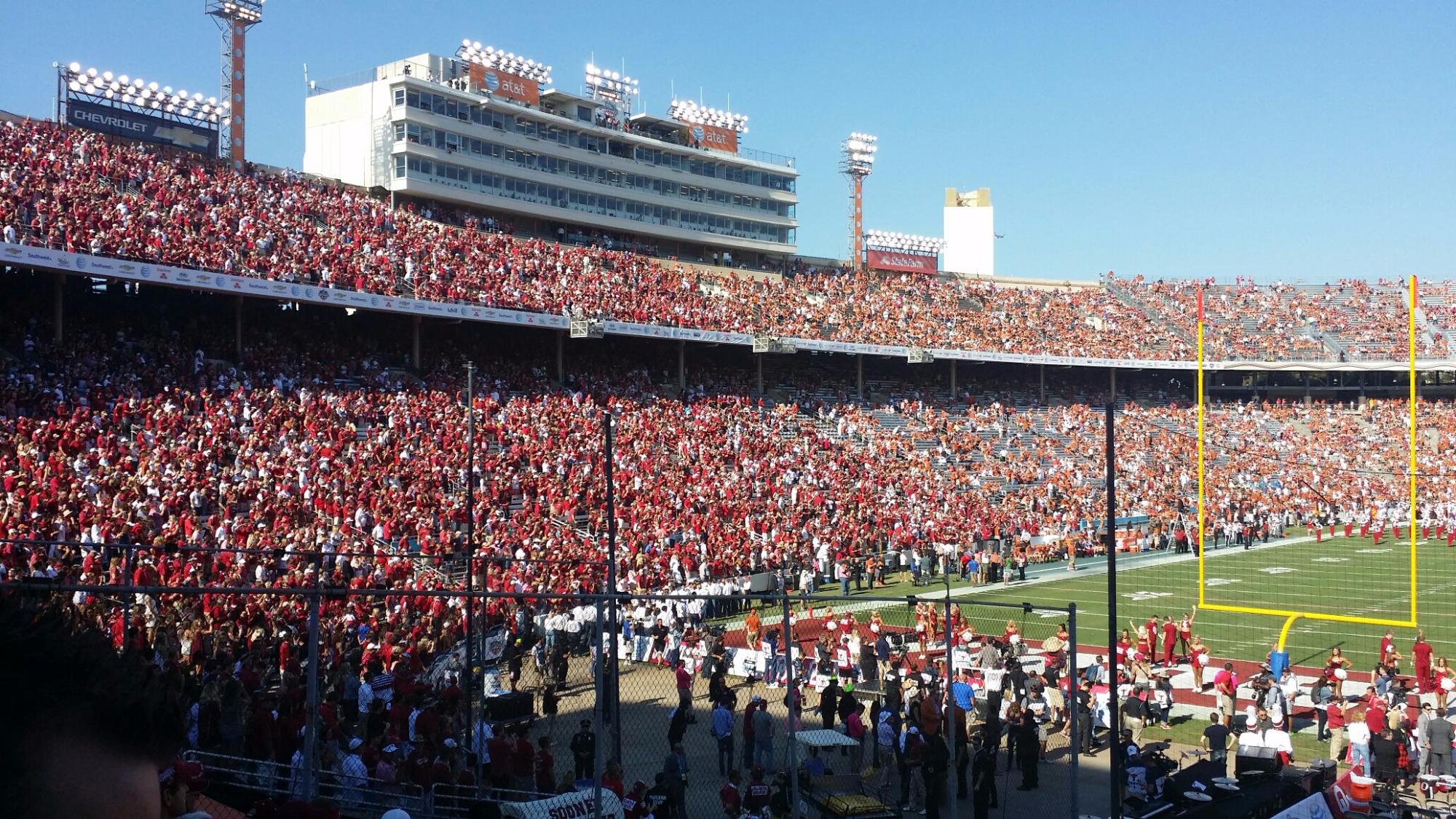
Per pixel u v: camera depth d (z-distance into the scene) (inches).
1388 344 3171.8
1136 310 3408.0
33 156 1604.3
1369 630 1371.8
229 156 2177.7
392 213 2169.0
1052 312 3302.2
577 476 1621.6
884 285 3184.1
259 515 1125.7
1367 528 2423.7
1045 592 1635.1
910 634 1117.7
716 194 3171.8
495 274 2102.6
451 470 1462.8
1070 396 3149.6
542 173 2736.2
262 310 1797.5
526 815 471.8
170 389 1428.4
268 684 728.3
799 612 1310.3
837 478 2062.0
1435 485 2704.2
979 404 2896.2
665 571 1322.6
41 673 54.0
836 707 838.5
